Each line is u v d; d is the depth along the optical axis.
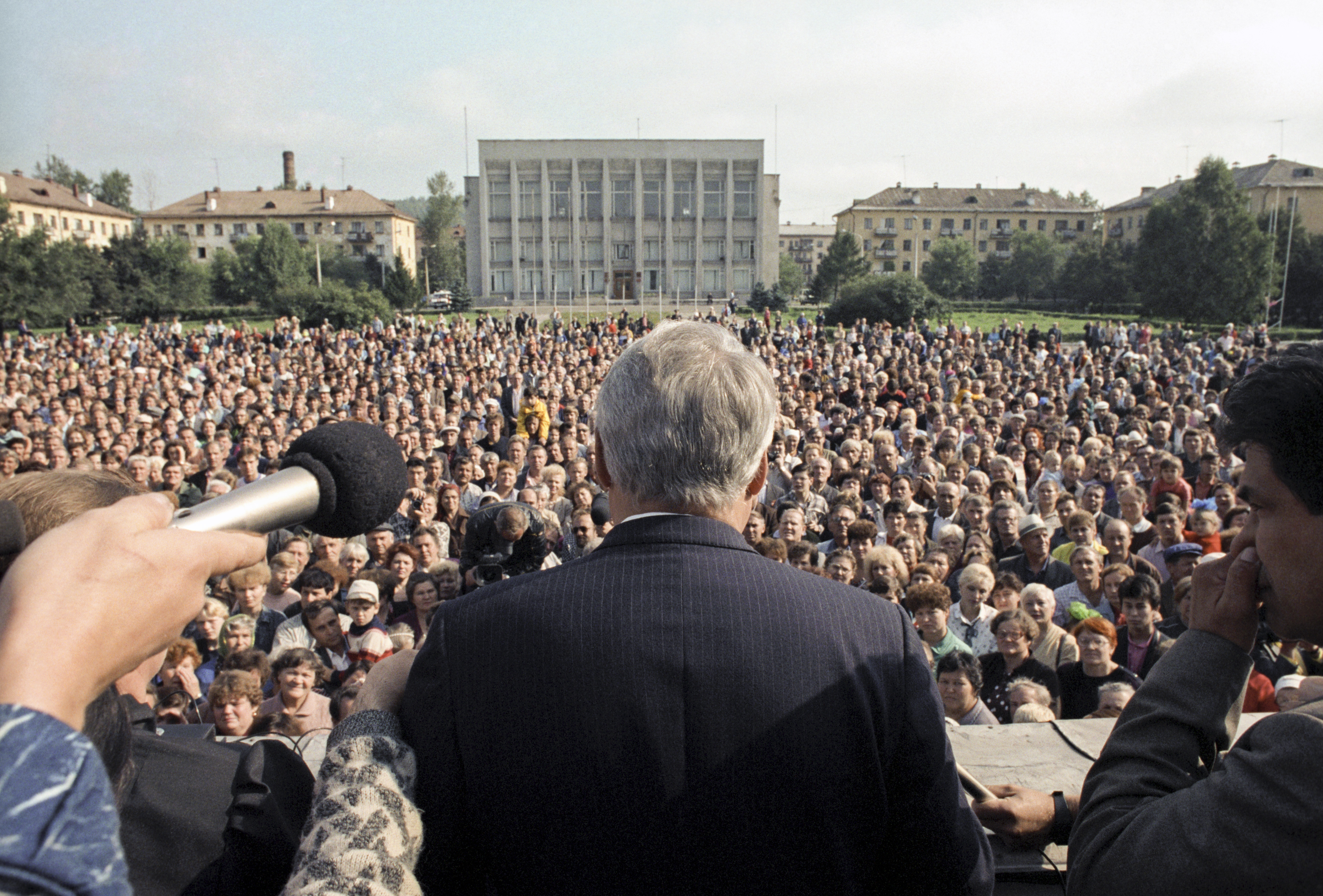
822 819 0.97
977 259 92.81
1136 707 1.15
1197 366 23.06
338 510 0.83
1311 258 59.22
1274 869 0.86
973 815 1.11
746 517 1.21
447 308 65.00
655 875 0.95
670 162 61.91
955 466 8.72
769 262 64.44
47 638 0.48
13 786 0.42
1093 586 5.77
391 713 1.09
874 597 1.13
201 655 5.00
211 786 1.28
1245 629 1.10
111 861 0.45
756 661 0.98
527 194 62.19
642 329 38.94
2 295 48.34
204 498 8.81
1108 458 8.81
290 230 74.50
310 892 0.85
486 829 1.00
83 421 12.22
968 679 4.00
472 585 3.55
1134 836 0.99
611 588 1.04
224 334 33.44
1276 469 0.93
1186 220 57.53
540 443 11.13
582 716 0.97
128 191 99.19
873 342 31.62
